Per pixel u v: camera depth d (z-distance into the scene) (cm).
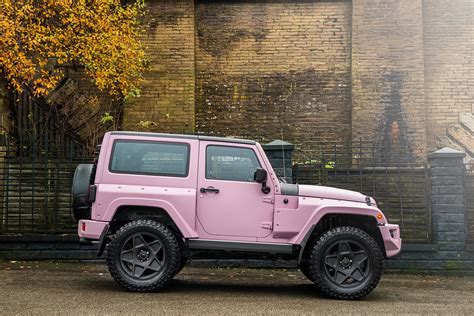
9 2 1093
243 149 723
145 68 1323
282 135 1346
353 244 707
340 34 1360
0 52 1079
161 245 688
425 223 973
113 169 704
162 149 715
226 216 703
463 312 621
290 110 1351
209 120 1354
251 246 699
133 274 687
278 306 627
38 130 1286
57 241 970
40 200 1001
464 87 1335
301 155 1334
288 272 938
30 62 1119
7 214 993
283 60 1362
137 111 1334
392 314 599
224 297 679
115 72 1207
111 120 1325
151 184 702
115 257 681
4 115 1261
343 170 996
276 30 1372
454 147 1307
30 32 1126
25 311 562
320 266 695
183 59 1348
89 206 727
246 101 1357
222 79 1366
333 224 750
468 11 1350
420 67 1309
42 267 914
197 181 706
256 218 705
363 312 605
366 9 1330
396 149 1291
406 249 949
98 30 1198
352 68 1322
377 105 1306
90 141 1312
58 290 694
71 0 1164
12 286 720
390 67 1315
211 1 1382
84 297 646
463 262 940
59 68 1338
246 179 714
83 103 1337
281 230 701
